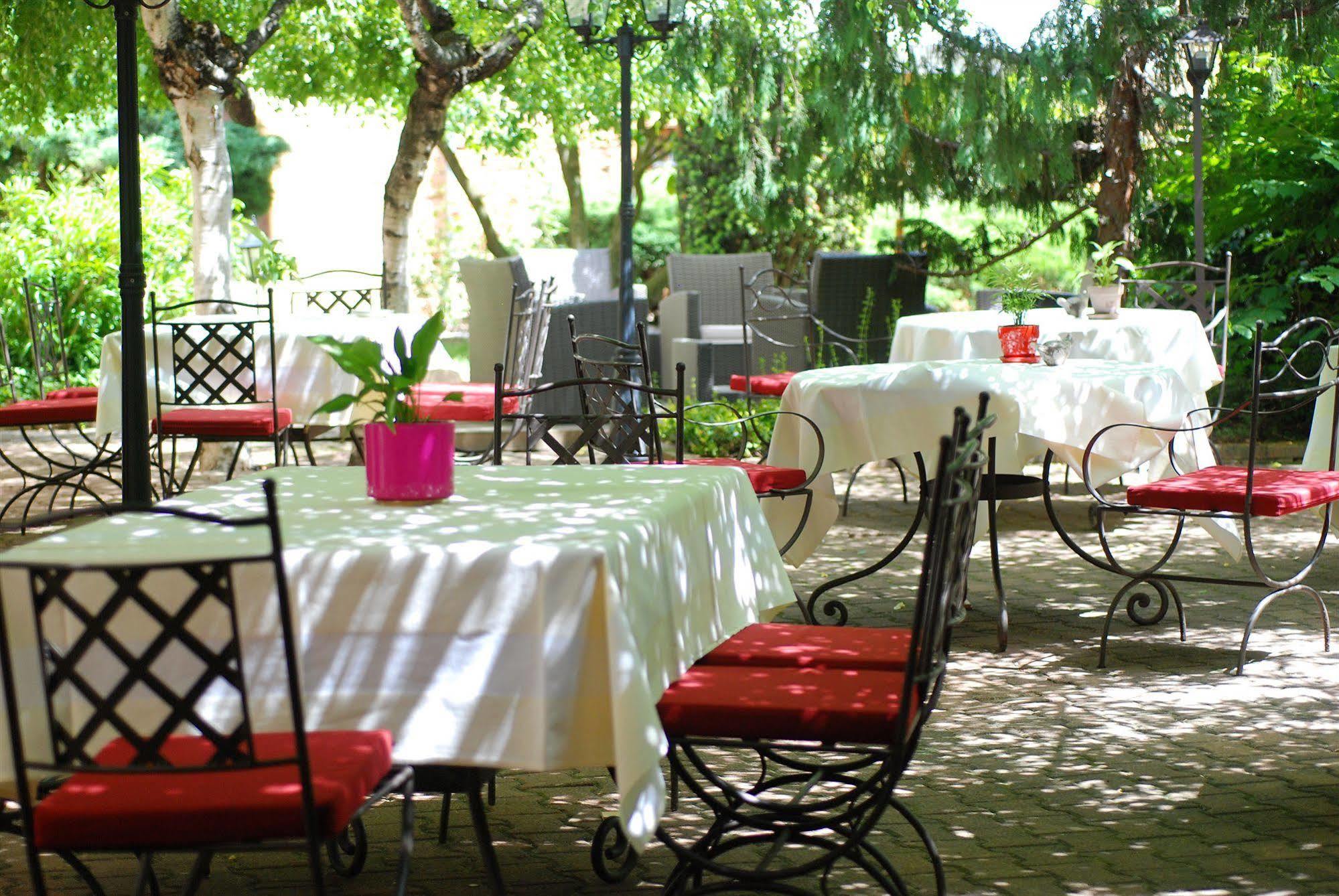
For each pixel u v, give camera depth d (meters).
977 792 3.92
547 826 3.75
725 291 12.95
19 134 15.59
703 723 2.92
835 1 10.62
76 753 2.37
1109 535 7.57
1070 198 11.45
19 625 2.75
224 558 2.31
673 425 10.01
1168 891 3.24
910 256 11.77
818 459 5.59
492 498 3.39
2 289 12.91
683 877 3.03
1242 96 10.77
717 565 3.52
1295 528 7.60
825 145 11.73
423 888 3.33
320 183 19.47
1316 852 3.46
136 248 5.33
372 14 12.44
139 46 11.28
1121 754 4.21
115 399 7.43
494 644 2.73
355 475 3.89
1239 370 10.44
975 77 10.49
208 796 2.41
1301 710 4.60
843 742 2.86
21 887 3.33
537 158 19.30
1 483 9.12
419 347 3.38
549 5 12.38
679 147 16.11
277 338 7.69
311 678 2.76
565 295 13.45
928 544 2.73
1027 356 5.98
